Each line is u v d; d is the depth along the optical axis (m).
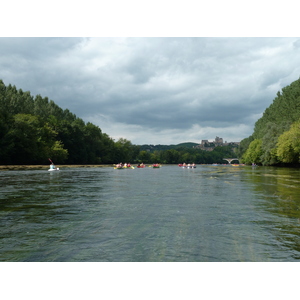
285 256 6.82
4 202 15.24
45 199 16.42
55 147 105.38
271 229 9.26
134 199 16.44
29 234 8.70
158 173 55.97
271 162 93.25
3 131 81.31
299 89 92.19
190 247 7.44
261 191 20.42
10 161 85.75
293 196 17.59
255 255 6.88
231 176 41.47
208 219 10.81
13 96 105.81
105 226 9.72
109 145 176.25
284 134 77.56
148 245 7.61
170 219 10.84
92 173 51.38
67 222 10.37
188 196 17.78
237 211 12.49
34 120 98.06
